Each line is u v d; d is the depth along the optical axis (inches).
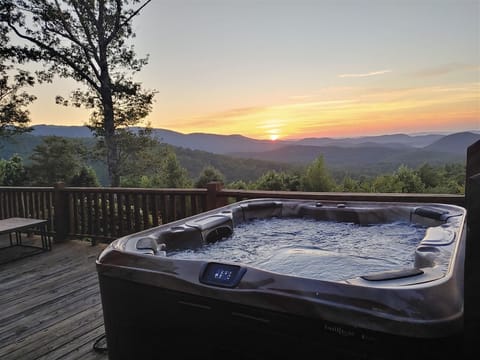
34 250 172.7
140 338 56.5
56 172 540.4
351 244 93.6
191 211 149.6
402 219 101.0
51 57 372.5
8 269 143.3
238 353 45.9
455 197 101.8
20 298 112.3
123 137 430.0
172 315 51.9
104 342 82.6
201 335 49.2
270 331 42.8
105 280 60.0
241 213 118.3
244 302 44.3
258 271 46.1
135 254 58.5
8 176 442.6
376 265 70.3
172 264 53.1
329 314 38.4
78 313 99.8
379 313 35.7
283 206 123.8
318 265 69.4
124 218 182.9
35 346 82.0
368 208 108.0
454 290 37.8
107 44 394.6
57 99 392.5
